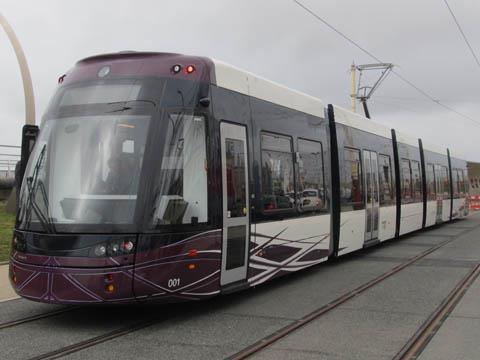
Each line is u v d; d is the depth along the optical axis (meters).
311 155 10.64
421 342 6.18
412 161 18.84
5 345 6.08
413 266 12.01
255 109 8.67
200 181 7.27
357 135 13.54
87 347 5.99
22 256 6.81
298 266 9.84
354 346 6.03
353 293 9.02
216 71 7.82
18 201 7.25
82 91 7.38
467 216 32.16
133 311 7.76
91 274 6.40
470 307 7.96
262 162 8.73
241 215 8.02
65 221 6.65
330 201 11.42
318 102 11.25
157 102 7.08
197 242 7.11
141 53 7.61
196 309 7.89
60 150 7.11
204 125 7.41
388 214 15.58
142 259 6.54
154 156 6.84
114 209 6.63
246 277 8.16
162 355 5.70
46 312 7.71
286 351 5.85
